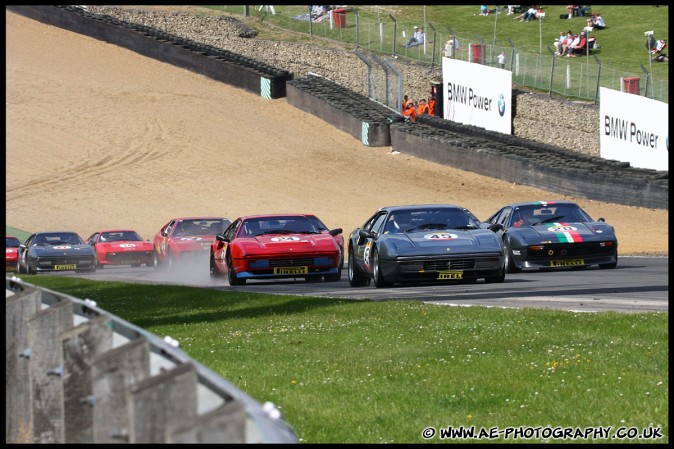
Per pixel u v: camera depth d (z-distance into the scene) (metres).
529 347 35.41
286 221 79.88
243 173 174.75
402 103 198.38
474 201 152.62
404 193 160.00
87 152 186.88
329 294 63.84
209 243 97.88
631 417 24.92
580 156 157.25
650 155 142.25
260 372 32.84
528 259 75.06
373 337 39.72
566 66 191.88
